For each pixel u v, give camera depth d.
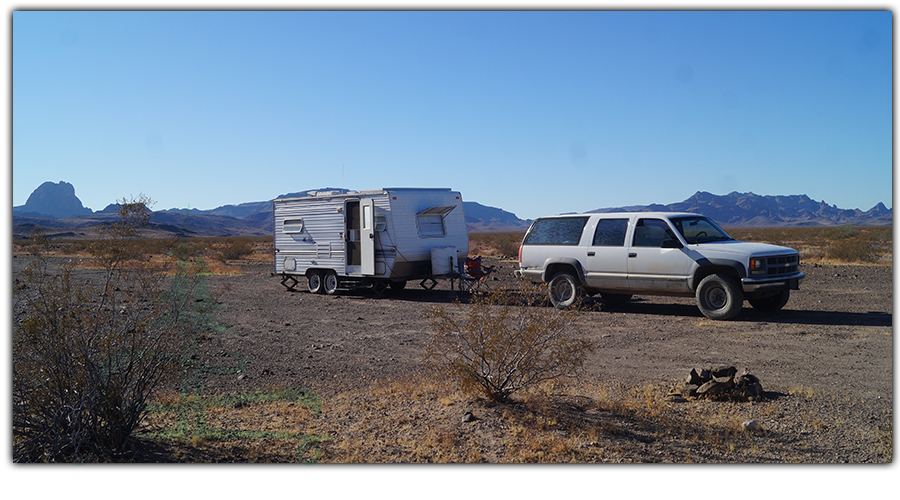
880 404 6.11
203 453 4.94
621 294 13.87
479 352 6.19
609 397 6.34
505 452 4.91
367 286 16.83
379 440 5.24
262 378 7.55
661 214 12.45
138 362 5.18
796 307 12.91
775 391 6.63
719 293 11.56
